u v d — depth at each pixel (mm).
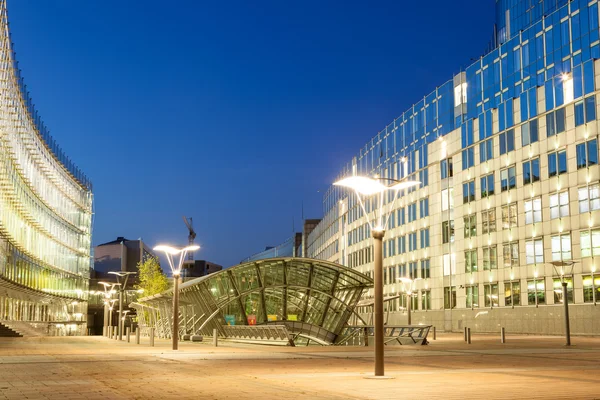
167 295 56750
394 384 15477
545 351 31422
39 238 90312
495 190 66812
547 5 70562
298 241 184500
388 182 91312
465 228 71750
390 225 89750
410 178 84625
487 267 67562
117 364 23000
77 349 35688
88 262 128625
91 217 131375
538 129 60781
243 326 45969
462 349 34062
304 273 53156
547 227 59219
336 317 53656
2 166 63281
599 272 53250
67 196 109688
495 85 69000
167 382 16250
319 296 54281
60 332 107750
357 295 52750
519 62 65375
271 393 13703
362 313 97375
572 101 56625
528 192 61875
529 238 61500
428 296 78688
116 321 144875
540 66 62375
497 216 66312
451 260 74438
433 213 78250
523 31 64938
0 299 77312
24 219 80562
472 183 70812
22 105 74688
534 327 60312
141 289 103125
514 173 64000
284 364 22750
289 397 12977
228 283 52906
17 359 25984
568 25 58938
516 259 63219
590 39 56281
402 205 86375
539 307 59750
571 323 55812
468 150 71750
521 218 62719
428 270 78938
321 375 18109
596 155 53812
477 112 71750
